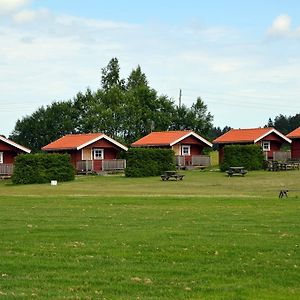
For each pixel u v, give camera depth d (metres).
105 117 103.00
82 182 59.56
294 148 79.94
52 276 15.41
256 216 28.28
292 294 13.67
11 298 13.15
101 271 16.00
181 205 33.94
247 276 15.48
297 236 21.80
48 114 113.56
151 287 14.27
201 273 15.81
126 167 65.75
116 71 112.62
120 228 24.17
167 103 107.94
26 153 66.44
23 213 30.03
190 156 75.88
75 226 24.80
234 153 69.19
